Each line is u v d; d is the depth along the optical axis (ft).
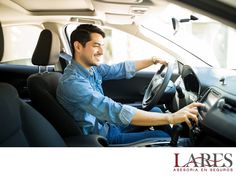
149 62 6.52
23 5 6.83
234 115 4.10
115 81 7.79
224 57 6.47
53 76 5.32
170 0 3.30
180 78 6.35
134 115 4.46
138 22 6.95
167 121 4.33
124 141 5.44
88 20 7.32
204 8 3.10
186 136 5.33
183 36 7.05
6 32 7.84
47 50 5.52
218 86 5.04
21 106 3.65
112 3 5.71
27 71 8.39
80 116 4.97
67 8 6.93
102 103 4.60
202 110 4.59
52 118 4.82
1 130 3.15
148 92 6.20
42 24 7.91
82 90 4.72
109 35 7.57
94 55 5.14
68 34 8.04
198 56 7.07
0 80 8.18
